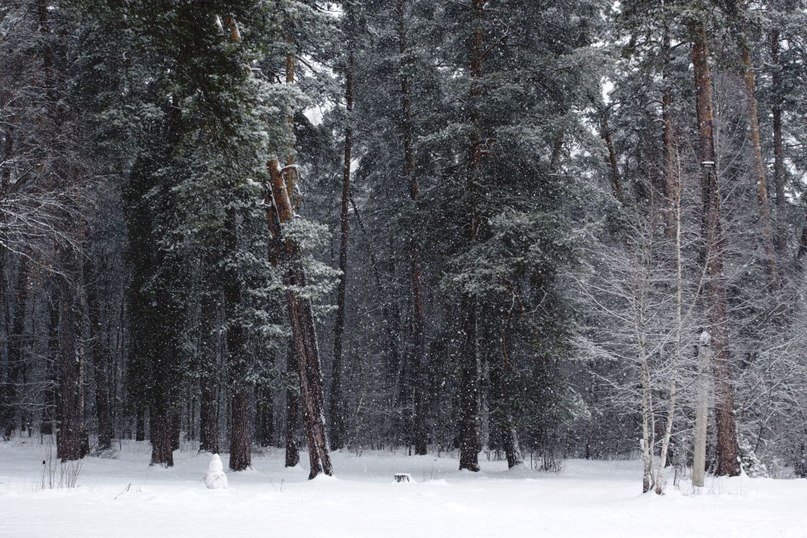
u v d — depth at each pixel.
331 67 24.39
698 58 17.70
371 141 28.61
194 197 16.25
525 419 19.50
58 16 20.20
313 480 16.83
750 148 21.73
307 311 17.98
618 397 18.62
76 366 23.78
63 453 22.42
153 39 7.59
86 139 19.78
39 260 19.53
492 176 21.11
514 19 20.75
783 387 20.27
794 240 28.47
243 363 20.66
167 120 21.44
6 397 32.56
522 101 21.39
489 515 10.76
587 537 8.49
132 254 22.42
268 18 8.10
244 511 10.87
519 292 20.30
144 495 12.30
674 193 15.52
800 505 11.81
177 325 21.89
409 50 23.39
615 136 27.72
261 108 12.16
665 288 15.80
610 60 18.98
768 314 20.86
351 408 39.00
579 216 24.52
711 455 21.08
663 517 10.41
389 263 37.66
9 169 17.23
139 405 23.23
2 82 16.77
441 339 26.41
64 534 7.96
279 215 17.91
